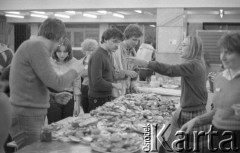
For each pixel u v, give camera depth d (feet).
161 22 26.96
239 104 6.59
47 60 7.54
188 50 9.95
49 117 11.10
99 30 46.21
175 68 9.71
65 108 11.34
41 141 7.06
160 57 26.84
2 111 5.56
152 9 28.14
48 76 7.43
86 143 6.91
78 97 12.98
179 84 18.53
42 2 30.48
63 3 29.99
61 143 6.96
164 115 9.71
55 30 7.81
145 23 42.55
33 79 7.64
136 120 8.77
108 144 6.47
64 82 7.72
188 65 9.77
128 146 6.53
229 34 6.63
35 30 48.49
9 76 8.04
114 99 11.64
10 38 47.83
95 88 11.19
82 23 45.75
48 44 7.86
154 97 11.85
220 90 6.98
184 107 10.21
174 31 26.71
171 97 14.29
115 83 12.17
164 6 26.94
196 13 33.50
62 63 11.39
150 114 9.40
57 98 9.27
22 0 30.96
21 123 7.80
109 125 8.21
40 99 7.82
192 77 9.90
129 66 12.67
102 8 28.96
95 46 14.65
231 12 33.55
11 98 7.79
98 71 11.00
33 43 7.56
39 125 7.86
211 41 19.61
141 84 17.58
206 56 19.56
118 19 42.24
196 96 10.06
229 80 6.83
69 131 7.37
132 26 12.39
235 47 6.48
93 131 7.37
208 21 36.99
